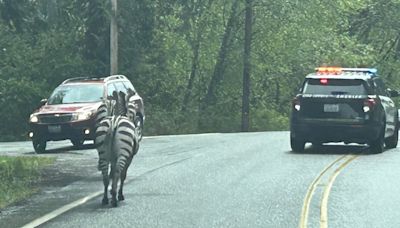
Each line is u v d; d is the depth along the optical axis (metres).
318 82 26.92
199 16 58.44
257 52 60.53
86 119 29.81
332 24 63.34
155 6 53.84
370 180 19.75
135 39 51.50
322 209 15.57
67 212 15.54
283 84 66.06
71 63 50.72
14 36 51.59
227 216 14.85
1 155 28.23
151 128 47.94
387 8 74.00
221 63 60.28
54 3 54.81
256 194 17.56
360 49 67.56
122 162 16.20
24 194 18.14
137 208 15.88
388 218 14.59
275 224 14.03
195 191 18.12
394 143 29.78
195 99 59.66
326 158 25.16
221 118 56.12
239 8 58.91
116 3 46.53
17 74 50.81
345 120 26.34
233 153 27.08
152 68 53.44
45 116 29.97
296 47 61.62
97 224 14.16
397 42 80.44
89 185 19.64
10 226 14.08
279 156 25.86
